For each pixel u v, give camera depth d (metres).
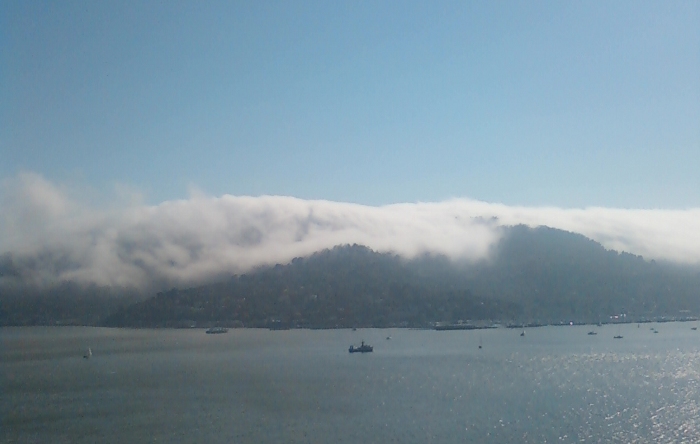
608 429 110.19
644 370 186.25
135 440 106.06
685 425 112.88
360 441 102.81
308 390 150.50
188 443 103.25
